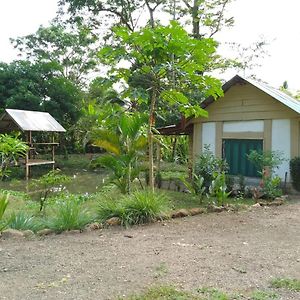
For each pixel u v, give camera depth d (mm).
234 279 4246
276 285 4051
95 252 5352
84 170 23719
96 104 26688
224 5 23578
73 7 24453
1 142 9594
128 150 10445
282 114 12453
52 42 35000
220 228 6996
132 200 7719
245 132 13469
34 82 25188
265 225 7266
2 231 6281
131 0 24656
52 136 25141
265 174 11492
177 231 6738
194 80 9664
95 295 3750
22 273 4441
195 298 3635
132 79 9383
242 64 23031
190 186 11297
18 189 15359
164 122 18453
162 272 4461
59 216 6926
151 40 8680
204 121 14672
